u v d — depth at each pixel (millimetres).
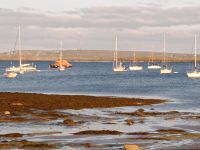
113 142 33438
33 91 92312
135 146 29125
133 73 188375
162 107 59750
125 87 104875
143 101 66250
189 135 36500
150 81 130250
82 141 33719
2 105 55938
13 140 33656
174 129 39812
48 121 44250
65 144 32438
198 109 57438
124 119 46719
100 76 161625
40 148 30969
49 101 61750
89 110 54438
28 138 34781
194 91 91312
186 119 46750
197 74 146125
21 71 169375
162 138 35125
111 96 77312
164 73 182125
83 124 42781
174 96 79062
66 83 121625
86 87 105250
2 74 167375
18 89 98625
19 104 57219
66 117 47500
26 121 43969
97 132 37312
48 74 174750
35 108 54531
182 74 174375
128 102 63969
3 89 98625
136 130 39344
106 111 53719
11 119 44812
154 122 44531
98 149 30688
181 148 31328
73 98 67062
